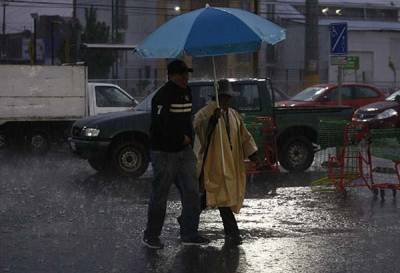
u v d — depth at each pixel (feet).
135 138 46.85
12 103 62.39
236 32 25.32
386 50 199.93
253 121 44.62
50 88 63.05
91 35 170.19
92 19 172.96
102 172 49.42
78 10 192.34
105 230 29.99
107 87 64.69
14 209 35.01
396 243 27.71
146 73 175.94
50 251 26.37
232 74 170.91
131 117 46.52
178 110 25.64
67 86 63.41
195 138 27.66
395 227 30.68
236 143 27.63
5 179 46.39
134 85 150.92
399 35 201.46
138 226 30.78
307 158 49.11
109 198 38.29
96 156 46.39
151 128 25.98
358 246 27.20
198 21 25.48
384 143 55.47
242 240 27.99
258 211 34.32
